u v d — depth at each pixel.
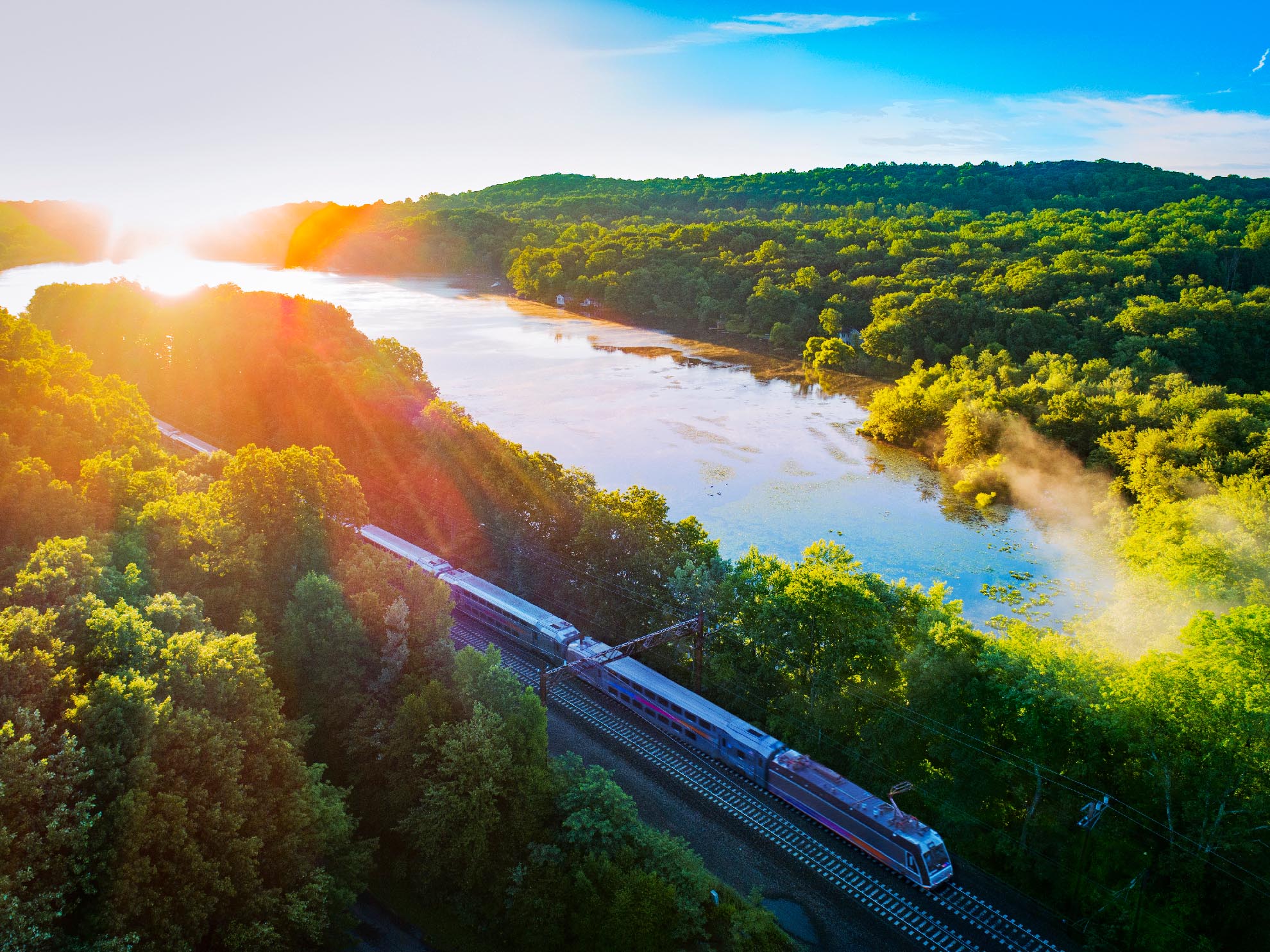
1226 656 66.81
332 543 92.62
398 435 142.12
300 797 60.16
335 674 74.81
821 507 159.75
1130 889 66.06
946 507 161.38
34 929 41.72
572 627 103.00
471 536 122.19
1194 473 137.62
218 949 53.88
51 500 79.31
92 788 50.16
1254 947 62.81
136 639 58.62
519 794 67.50
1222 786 63.75
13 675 50.31
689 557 103.12
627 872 64.00
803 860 73.44
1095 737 69.44
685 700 88.62
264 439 166.38
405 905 67.75
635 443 191.38
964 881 71.25
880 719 80.00
